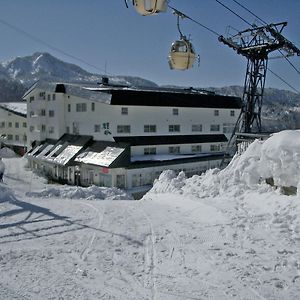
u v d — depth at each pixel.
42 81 45.75
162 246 7.54
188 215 9.91
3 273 6.34
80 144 38.62
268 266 6.35
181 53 12.20
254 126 22.81
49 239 8.10
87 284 5.93
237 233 8.02
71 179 37.72
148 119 38.16
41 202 12.23
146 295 5.55
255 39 20.47
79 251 7.36
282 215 8.81
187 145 40.66
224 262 6.59
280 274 6.05
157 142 37.94
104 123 37.00
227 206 10.26
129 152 33.41
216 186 12.63
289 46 19.50
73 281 6.03
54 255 7.16
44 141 46.78
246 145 14.38
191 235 8.11
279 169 10.63
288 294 5.43
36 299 5.43
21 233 8.57
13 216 10.19
